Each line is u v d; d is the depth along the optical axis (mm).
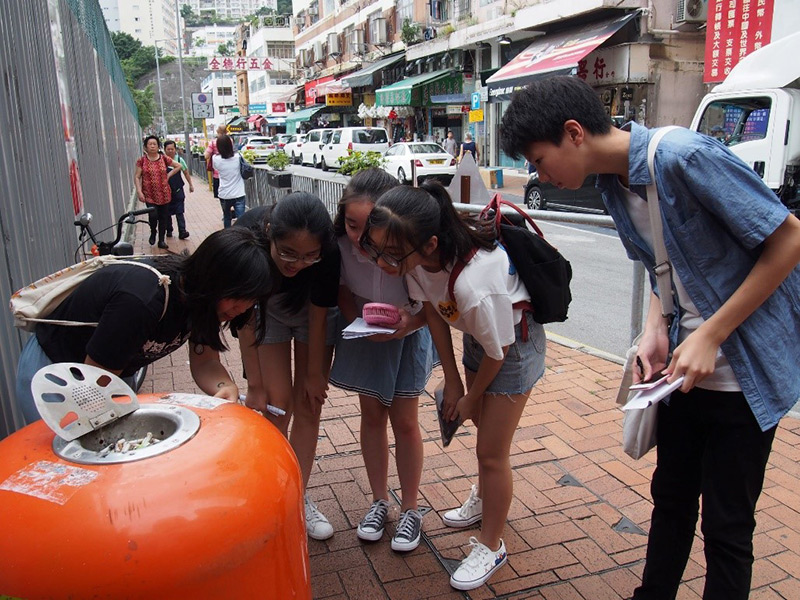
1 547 1189
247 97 73875
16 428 2898
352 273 2594
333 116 40656
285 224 2109
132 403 1542
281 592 1384
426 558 2721
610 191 1986
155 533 1194
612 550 2736
